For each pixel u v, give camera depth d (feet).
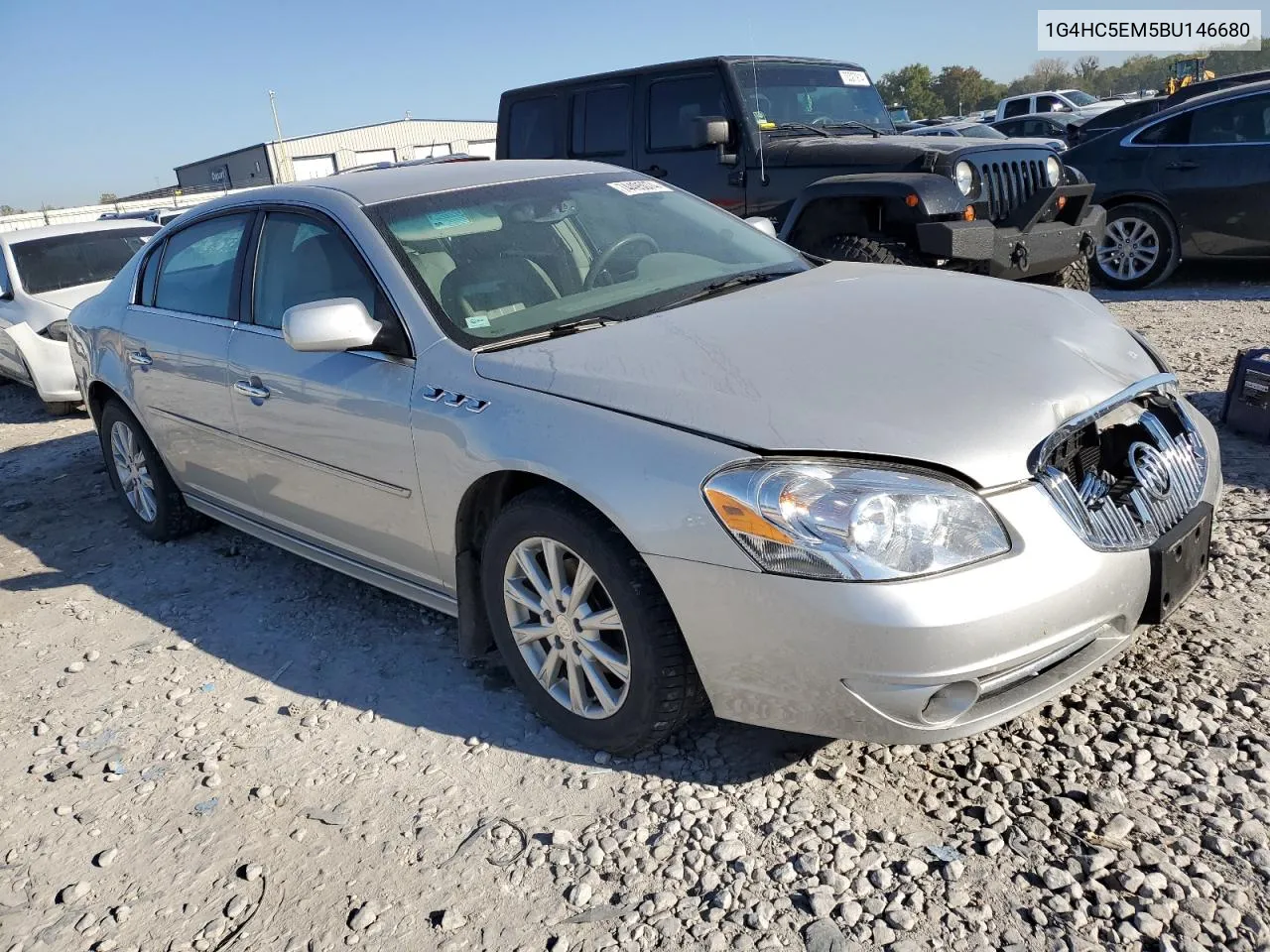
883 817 8.13
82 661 12.46
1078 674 8.08
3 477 21.22
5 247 27.55
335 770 9.66
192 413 13.61
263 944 7.65
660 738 8.95
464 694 10.71
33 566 15.97
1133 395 8.87
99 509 18.45
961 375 8.46
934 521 7.41
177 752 10.29
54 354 25.46
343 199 11.69
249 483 13.10
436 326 10.23
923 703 7.43
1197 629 10.10
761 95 24.11
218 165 207.21
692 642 8.14
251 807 9.24
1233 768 8.14
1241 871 7.15
